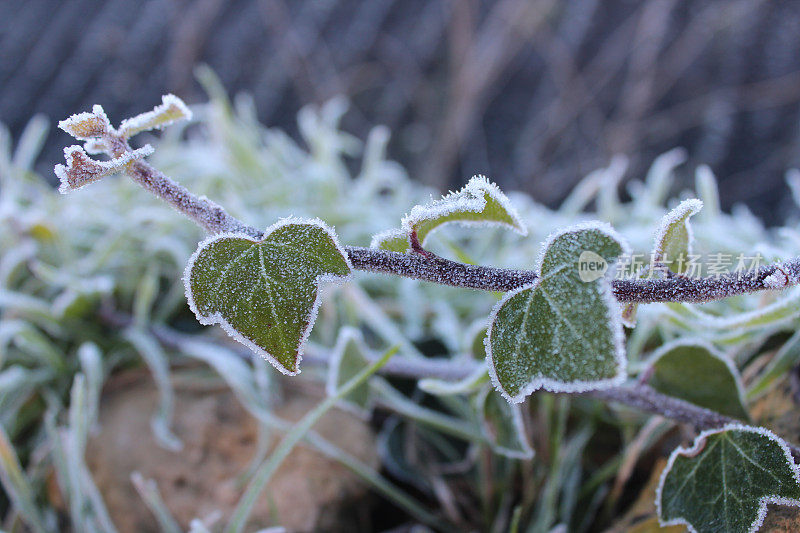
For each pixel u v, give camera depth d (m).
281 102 1.35
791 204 1.11
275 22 1.35
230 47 1.41
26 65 1.43
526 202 0.66
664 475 0.36
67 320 0.51
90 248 0.61
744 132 1.26
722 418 0.37
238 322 0.32
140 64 1.38
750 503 0.35
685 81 1.32
